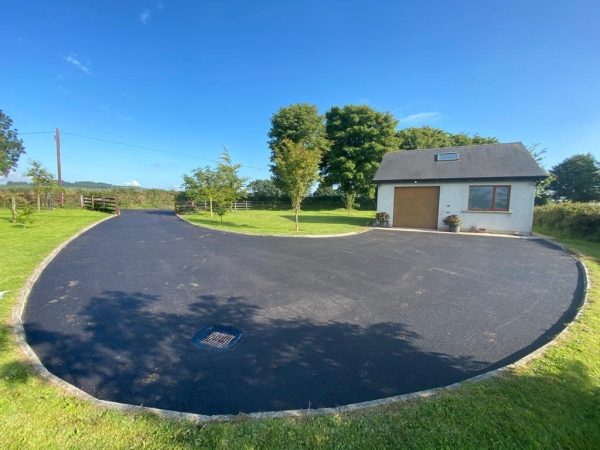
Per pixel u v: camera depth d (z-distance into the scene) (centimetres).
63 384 296
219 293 571
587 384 284
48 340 395
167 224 1736
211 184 2367
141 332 418
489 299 541
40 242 1027
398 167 1836
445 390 281
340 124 3509
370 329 426
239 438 227
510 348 373
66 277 666
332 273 707
